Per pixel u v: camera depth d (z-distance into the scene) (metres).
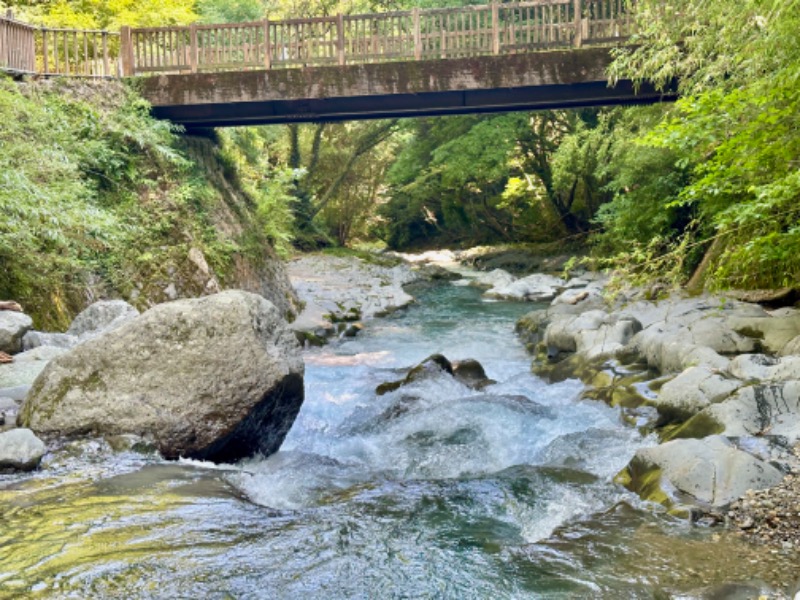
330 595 3.96
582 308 14.09
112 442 6.14
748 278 11.31
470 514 5.27
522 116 25.95
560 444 6.98
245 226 15.70
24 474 5.59
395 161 32.81
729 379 7.05
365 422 8.27
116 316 9.20
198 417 6.31
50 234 9.45
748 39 7.95
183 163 13.69
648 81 13.82
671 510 5.04
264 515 5.07
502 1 24.03
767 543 4.50
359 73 14.09
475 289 21.89
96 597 3.76
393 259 27.47
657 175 15.29
